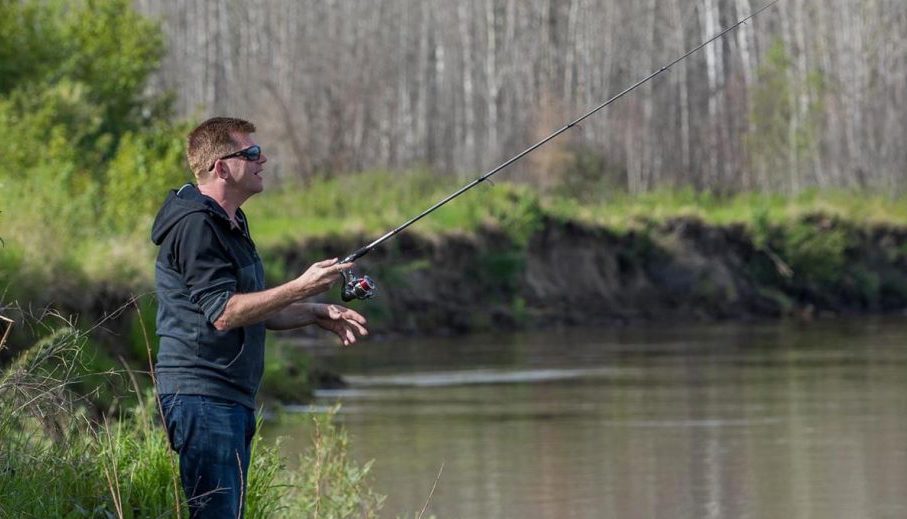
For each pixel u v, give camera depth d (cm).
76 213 3250
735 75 10450
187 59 11094
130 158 4028
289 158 8519
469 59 9994
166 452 1173
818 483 2077
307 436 2398
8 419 1087
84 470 1129
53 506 1080
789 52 10500
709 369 3900
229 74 10794
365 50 9800
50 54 4888
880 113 10125
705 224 7275
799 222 7500
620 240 6975
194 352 1021
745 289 7175
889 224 7988
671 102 10025
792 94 10100
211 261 1014
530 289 6438
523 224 6544
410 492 1989
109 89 5016
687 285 6988
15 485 1077
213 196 1048
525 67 10362
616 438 2533
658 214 7262
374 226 5978
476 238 6266
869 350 4544
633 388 3400
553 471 2175
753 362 4122
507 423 2739
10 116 4209
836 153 10050
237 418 1030
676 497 1970
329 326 1103
